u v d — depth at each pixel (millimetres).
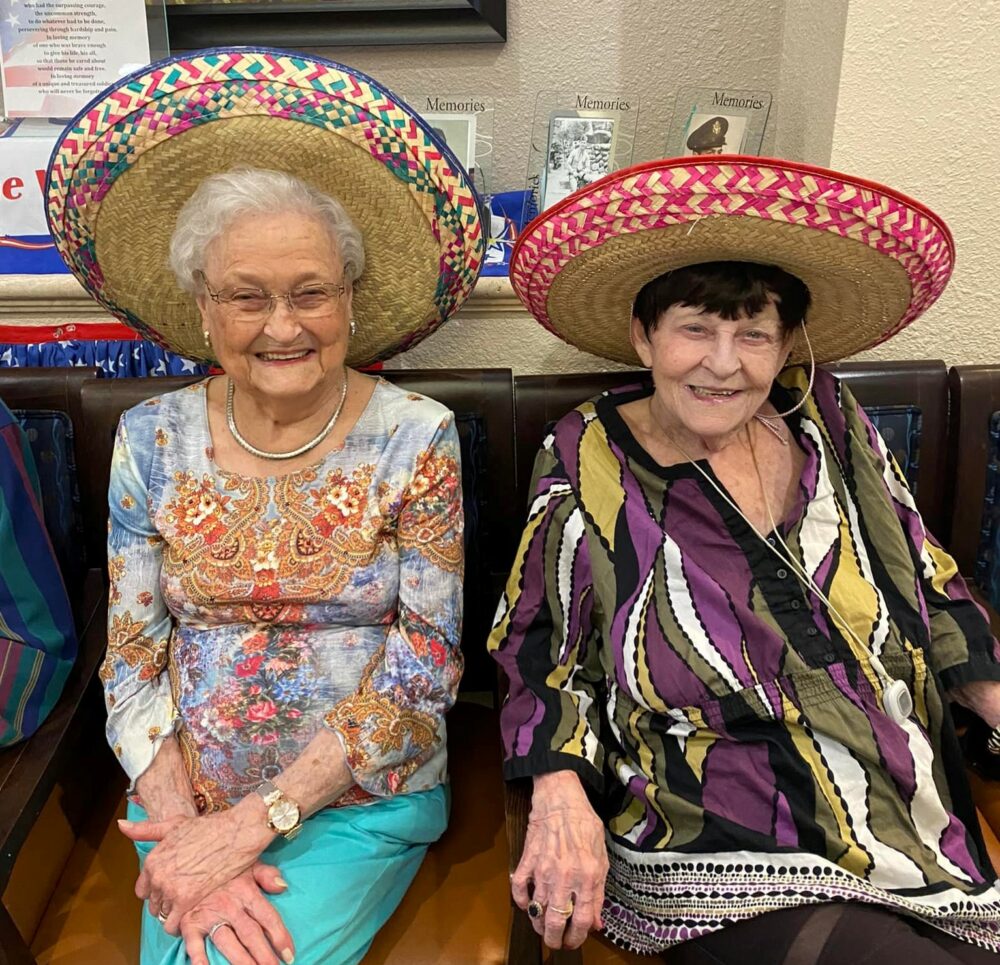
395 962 997
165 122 912
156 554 1098
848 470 1086
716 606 1007
